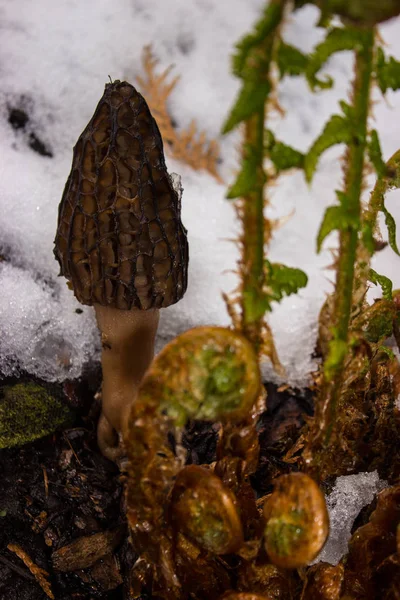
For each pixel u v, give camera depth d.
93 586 0.31
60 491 0.32
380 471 0.31
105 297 0.30
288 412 0.34
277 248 0.38
